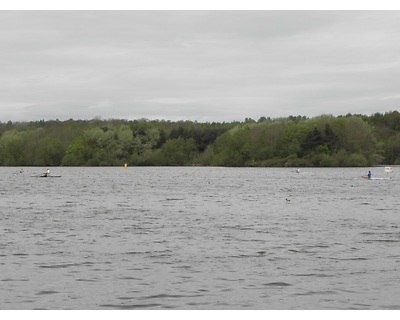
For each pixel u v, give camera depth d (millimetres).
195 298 24844
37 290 25922
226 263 31688
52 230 44750
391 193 89750
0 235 41844
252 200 76500
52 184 118250
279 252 34938
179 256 33688
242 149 199000
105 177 150000
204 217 54625
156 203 71500
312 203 71375
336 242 38656
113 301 24406
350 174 159500
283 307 23625
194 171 186750
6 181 130250
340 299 24688
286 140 194125
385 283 27188
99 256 33719
